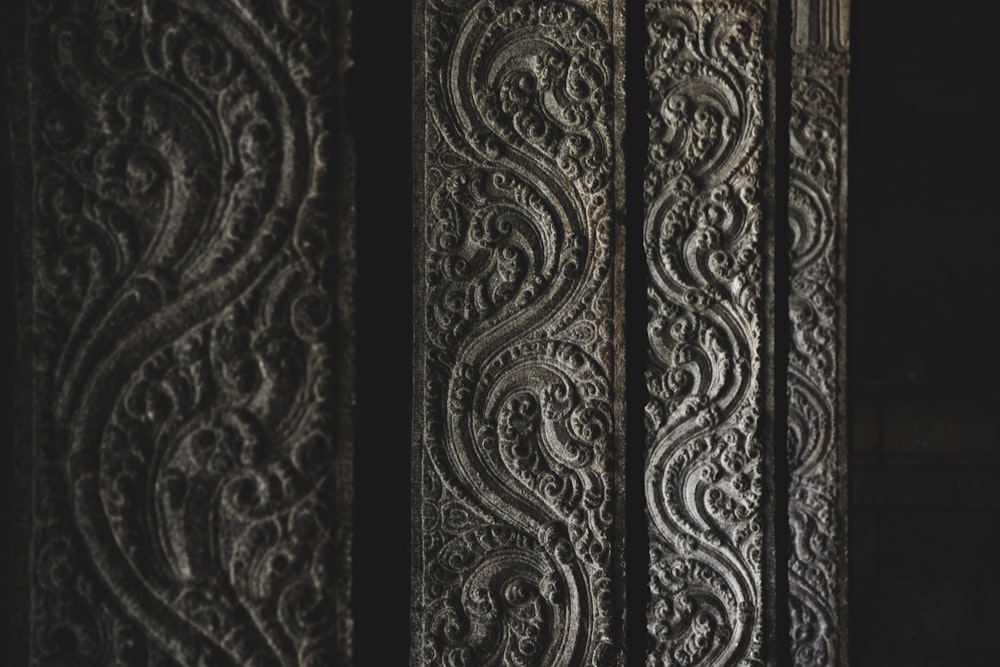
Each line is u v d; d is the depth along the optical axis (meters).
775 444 4.66
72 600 2.60
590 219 3.60
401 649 2.86
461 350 3.62
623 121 3.60
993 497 8.79
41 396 2.59
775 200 4.56
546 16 3.60
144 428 2.60
